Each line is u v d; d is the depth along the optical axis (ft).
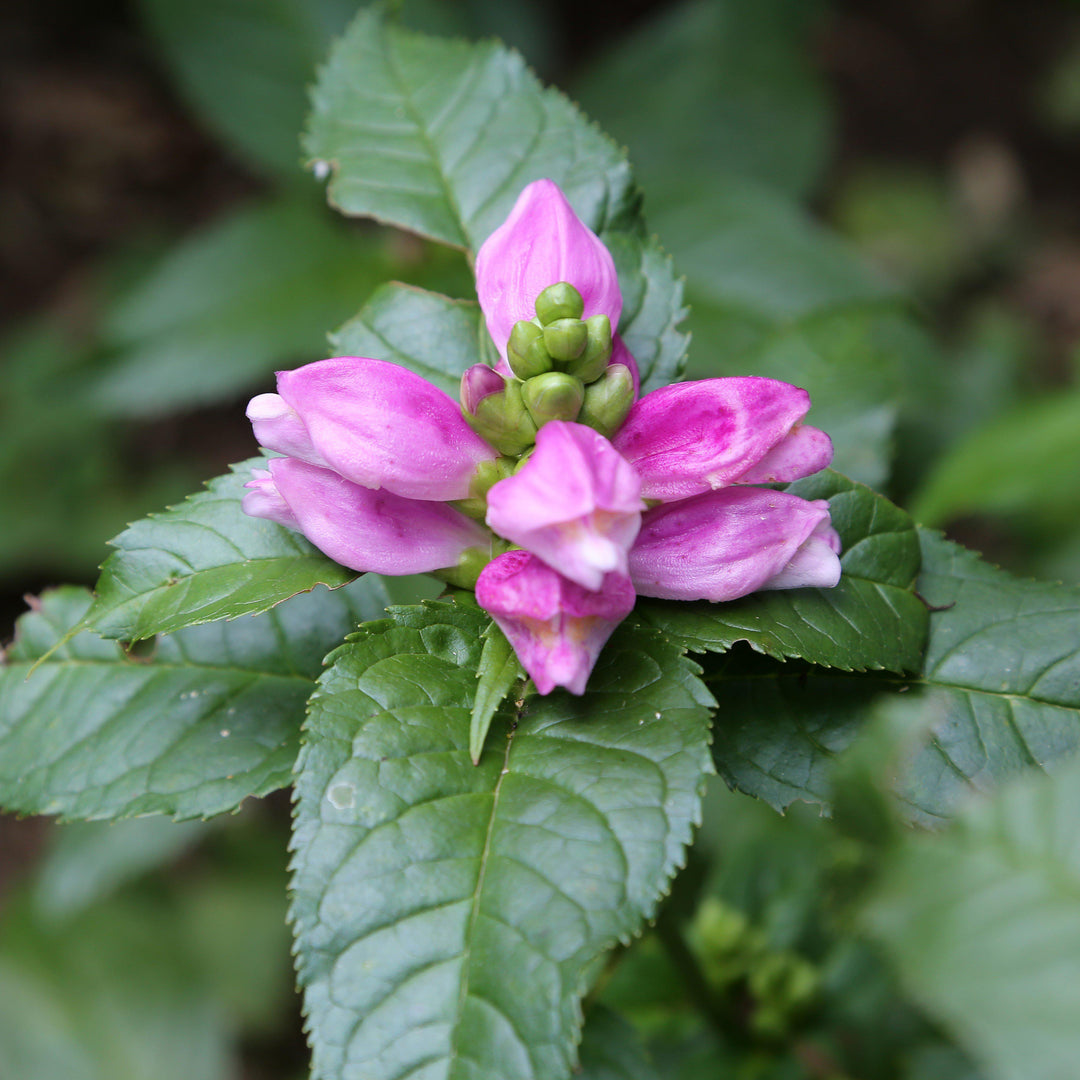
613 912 1.37
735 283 2.27
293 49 2.61
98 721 1.55
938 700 1.48
